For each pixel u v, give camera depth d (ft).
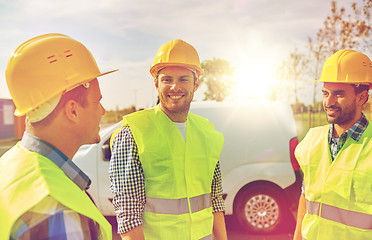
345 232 4.83
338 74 5.12
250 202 13.38
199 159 5.24
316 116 50.85
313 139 5.67
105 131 13.76
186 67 5.10
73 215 2.19
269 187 13.28
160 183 4.80
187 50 5.14
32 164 2.36
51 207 2.10
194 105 13.88
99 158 13.42
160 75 5.16
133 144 4.81
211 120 13.55
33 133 2.64
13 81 2.62
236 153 13.35
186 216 4.86
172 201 4.82
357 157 4.87
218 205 5.65
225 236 5.67
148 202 4.83
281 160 13.33
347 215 4.83
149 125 4.98
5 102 61.11
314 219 5.23
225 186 13.17
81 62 2.87
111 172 4.87
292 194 13.12
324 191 5.09
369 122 5.09
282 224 13.25
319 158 5.37
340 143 5.17
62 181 2.37
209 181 5.33
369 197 4.67
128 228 4.56
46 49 2.71
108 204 13.26
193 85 5.29
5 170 2.38
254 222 13.35
